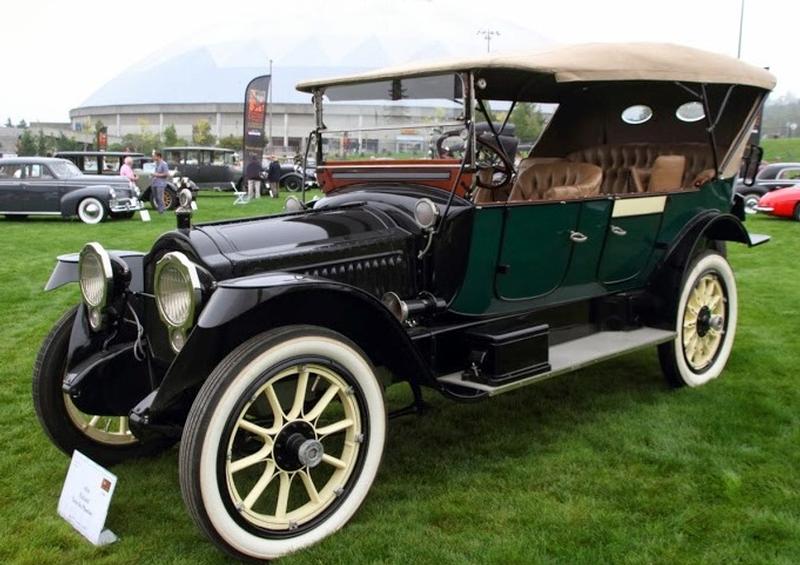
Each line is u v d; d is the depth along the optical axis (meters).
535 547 2.70
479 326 3.47
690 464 3.37
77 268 3.49
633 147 5.16
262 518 2.64
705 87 4.57
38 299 7.16
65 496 2.97
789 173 17.55
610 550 2.67
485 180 4.28
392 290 3.37
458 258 3.39
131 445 3.51
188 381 2.60
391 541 2.74
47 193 15.03
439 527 2.86
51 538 2.81
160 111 71.00
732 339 4.72
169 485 3.28
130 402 3.29
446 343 3.41
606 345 3.96
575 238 3.79
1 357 5.18
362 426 2.84
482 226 3.38
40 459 3.52
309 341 2.65
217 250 2.99
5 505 3.08
